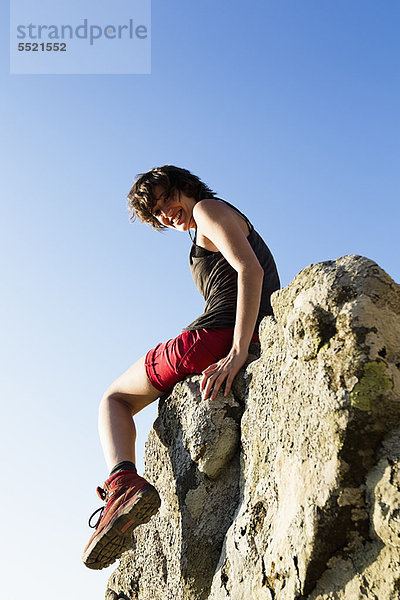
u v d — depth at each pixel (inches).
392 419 82.9
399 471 78.9
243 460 106.8
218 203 121.5
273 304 103.8
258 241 127.7
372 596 77.4
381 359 85.0
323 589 81.8
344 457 82.4
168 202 127.0
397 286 89.4
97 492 114.6
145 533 126.0
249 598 91.7
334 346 87.8
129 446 119.6
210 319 120.1
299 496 86.4
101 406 126.6
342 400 83.9
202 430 110.2
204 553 106.6
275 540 89.8
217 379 111.7
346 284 90.0
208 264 125.2
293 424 91.4
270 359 103.1
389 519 76.9
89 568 108.7
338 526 81.4
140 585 126.0
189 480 112.1
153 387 123.3
